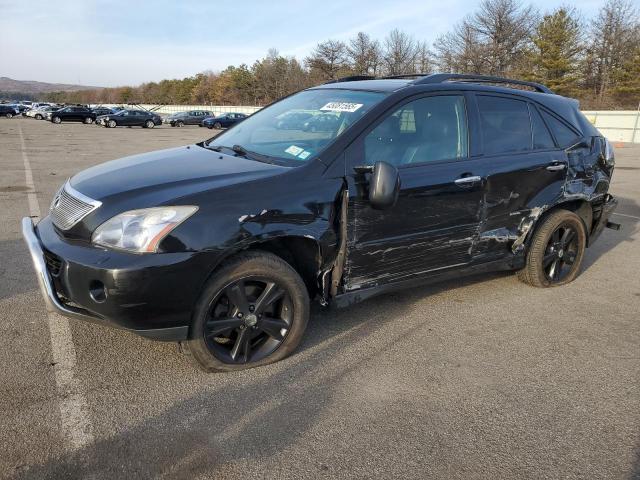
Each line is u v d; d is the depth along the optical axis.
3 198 8.23
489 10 51.88
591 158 4.81
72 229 2.90
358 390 3.05
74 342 3.45
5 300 4.06
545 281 4.80
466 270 4.13
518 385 3.18
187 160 3.55
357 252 3.43
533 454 2.57
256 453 2.50
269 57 89.69
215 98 98.50
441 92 3.91
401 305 4.30
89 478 2.29
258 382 3.09
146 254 2.71
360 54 69.06
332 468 2.42
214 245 2.84
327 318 4.00
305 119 3.81
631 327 4.08
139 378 3.07
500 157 4.10
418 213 3.62
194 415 2.76
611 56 51.38
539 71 48.56
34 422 2.64
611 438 2.71
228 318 3.08
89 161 13.97
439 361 3.43
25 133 26.42
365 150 3.42
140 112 39.72
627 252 6.28
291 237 3.18
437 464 2.47
